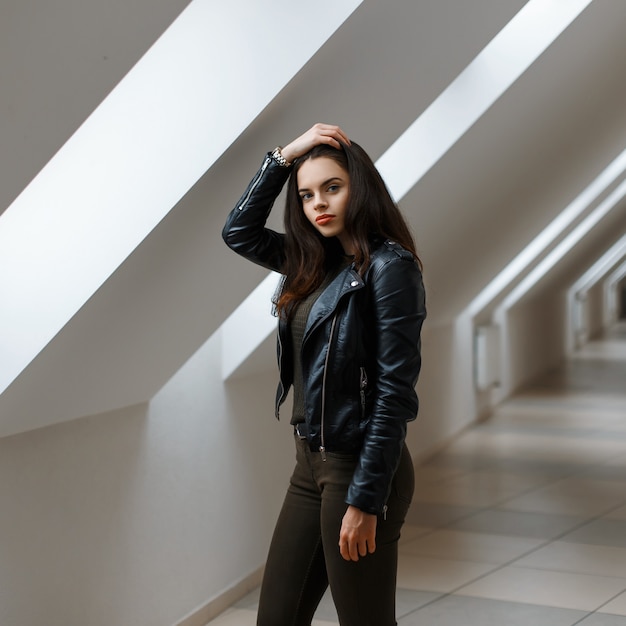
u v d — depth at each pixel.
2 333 2.69
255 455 4.62
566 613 4.16
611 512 5.93
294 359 2.52
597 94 5.70
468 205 5.59
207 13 2.69
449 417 8.53
